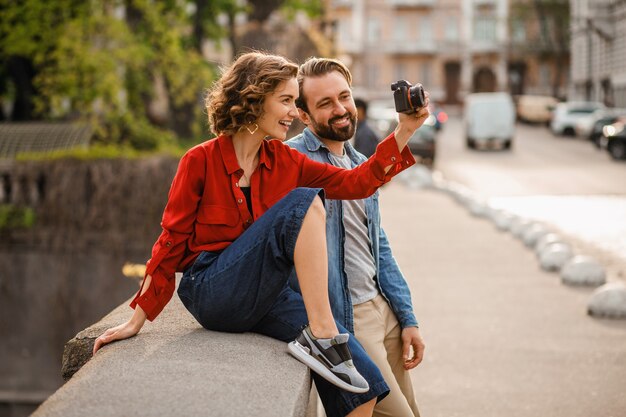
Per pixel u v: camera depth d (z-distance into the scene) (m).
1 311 15.26
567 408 5.71
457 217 16.83
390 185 24.91
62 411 2.57
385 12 85.88
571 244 14.71
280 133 3.40
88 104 20.55
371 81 86.75
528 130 57.34
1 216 15.20
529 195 24.03
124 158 15.24
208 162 3.42
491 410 5.70
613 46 59.81
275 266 3.21
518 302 9.09
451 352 7.15
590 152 40.28
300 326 3.37
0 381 15.40
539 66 82.75
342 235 3.80
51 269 15.20
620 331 7.84
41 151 19.14
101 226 15.13
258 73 3.33
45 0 20.06
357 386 3.17
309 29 22.14
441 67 85.62
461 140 49.94
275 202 3.46
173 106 25.02
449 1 84.81
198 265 3.39
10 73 25.03
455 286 9.94
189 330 3.51
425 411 5.71
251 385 2.82
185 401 2.65
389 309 4.02
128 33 20.62
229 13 25.50
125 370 2.95
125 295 15.10
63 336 15.29
